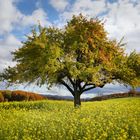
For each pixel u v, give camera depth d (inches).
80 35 1342.3
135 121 732.0
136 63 1480.1
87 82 1405.0
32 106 1456.7
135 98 1907.0
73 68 1302.9
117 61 1448.1
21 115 969.5
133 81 1480.1
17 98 2018.9
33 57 1330.0
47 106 1482.5
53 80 1332.4
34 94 2127.2
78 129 705.0
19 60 1378.0
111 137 630.5
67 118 853.2
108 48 1406.3
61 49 1333.7
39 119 866.8
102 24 1401.3
